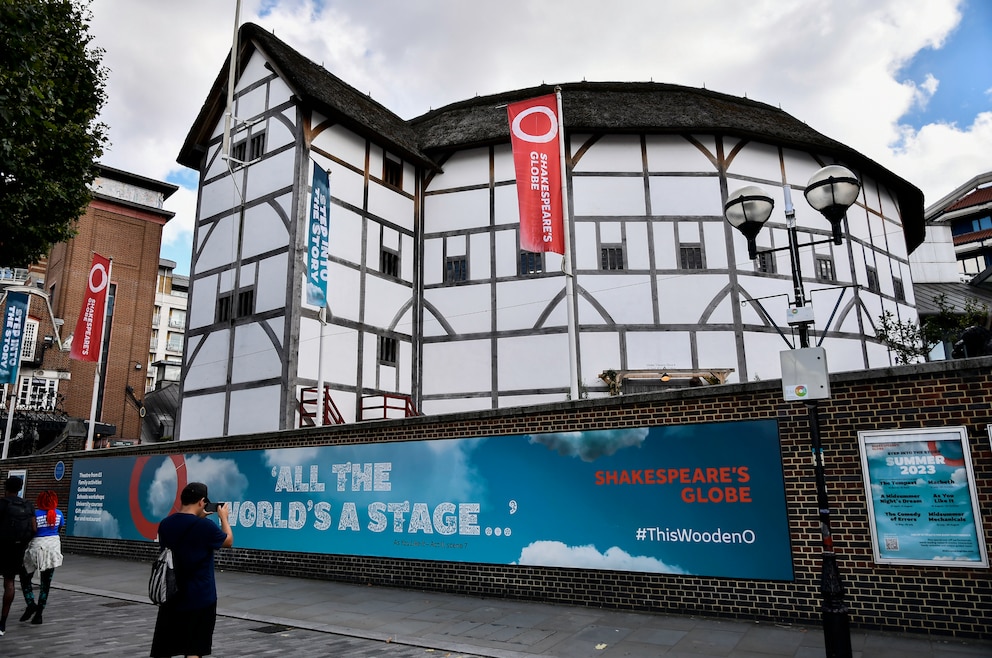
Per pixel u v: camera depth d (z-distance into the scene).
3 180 8.94
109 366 29.02
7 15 7.27
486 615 7.56
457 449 9.23
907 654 5.58
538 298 17.97
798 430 6.97
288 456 11.07
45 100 8.55
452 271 19.16
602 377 16.97
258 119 18.20
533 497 8.50
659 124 18.44
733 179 18.56
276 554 10.91
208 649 4.38
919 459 6.35
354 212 17.78
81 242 29.11
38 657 5.90
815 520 6.77
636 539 7.71
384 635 6.77
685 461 7.54
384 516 9.80
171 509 12.69
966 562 6.05
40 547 7.45
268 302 16.33
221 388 16.81
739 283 17.80
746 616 6.99
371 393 17.27
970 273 45.38
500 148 19.47
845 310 18.62
